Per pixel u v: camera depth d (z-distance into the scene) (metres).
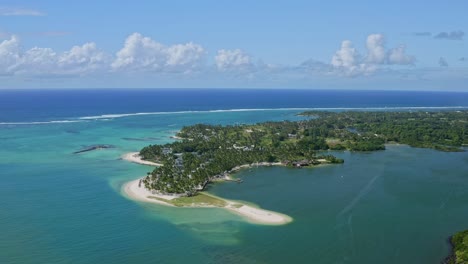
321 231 136.38
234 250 122.25
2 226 137.00
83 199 166.75
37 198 167.12
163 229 136.62
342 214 152.75
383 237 132.50
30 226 137.50
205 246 124.62
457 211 157.50
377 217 150.00
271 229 137.75
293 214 152.12
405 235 134.12
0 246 122.38
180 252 120.75
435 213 155.12
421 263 115.81
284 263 115.19
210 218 146.88
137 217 147.12
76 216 147.38
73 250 121.00
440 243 128.50
